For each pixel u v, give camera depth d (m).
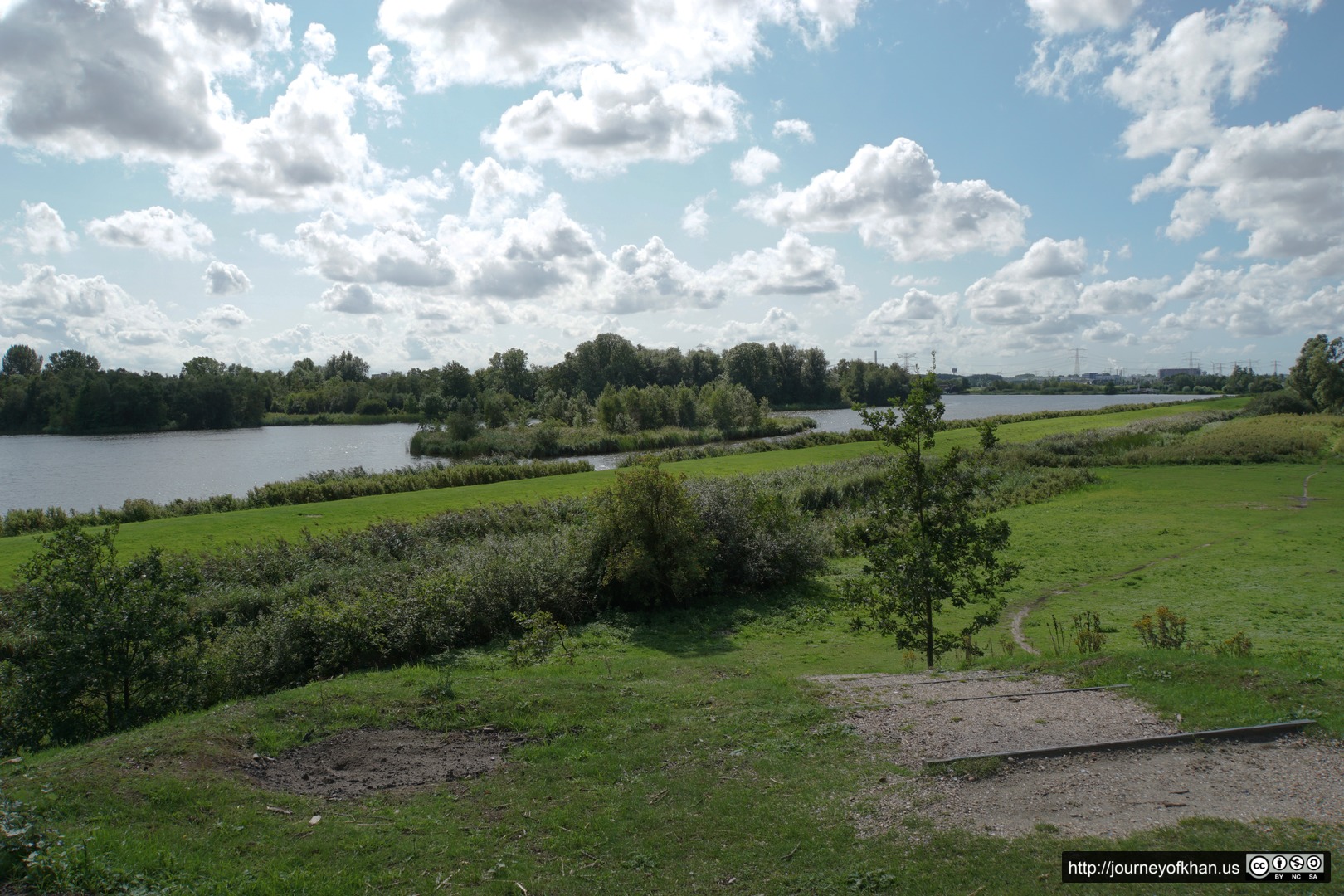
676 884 6.53
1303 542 29.47
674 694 11.30
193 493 55.44
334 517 33.03
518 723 10.20
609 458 75.38
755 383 144.50
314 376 171.62
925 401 15.19
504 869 6.80
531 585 20.59
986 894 6.04
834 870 6.59
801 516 32.91
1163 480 49.28
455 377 135.38
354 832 7.41
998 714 9.75
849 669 16.39
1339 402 90.12
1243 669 10.49
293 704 10.54
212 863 6.73
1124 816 7.05
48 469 68.50
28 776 7.84
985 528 15.02
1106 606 21.78
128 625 12.12
